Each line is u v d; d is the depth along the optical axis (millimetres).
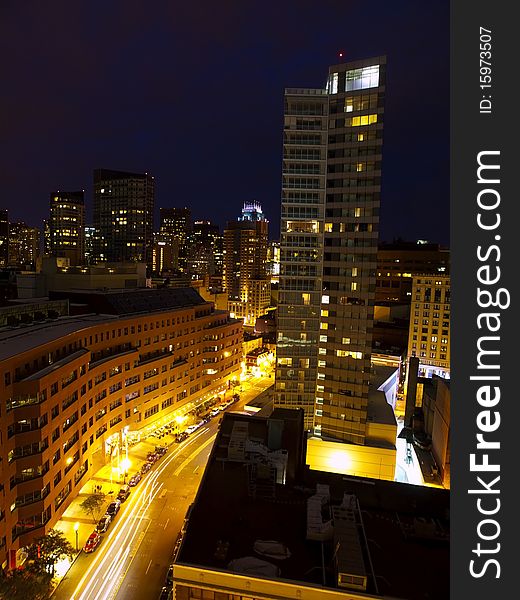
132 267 147000
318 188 97062
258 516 36062
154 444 101500
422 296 157125
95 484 82812
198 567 29453
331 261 89875
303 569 30141
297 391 99562
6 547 55156
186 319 118250
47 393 62656
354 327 88250
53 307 93375
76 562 61406
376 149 84812
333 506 35719
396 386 136125
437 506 40750
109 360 88375
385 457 86000
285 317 98625
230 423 52500
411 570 31109
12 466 56500
